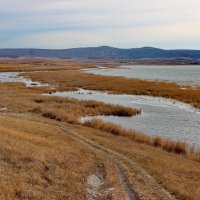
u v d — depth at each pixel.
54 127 34.00
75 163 20.98
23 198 14.50
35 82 104.31
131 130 38.06
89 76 127.75
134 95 76.38
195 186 19.72
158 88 86.00
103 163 22.47
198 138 38.44
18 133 24.98
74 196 15.95
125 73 175.38
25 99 56.91
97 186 18.23
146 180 19.78
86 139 29.97
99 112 50.72
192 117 50.50
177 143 32.38
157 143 33.06
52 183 16.98
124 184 18.80
